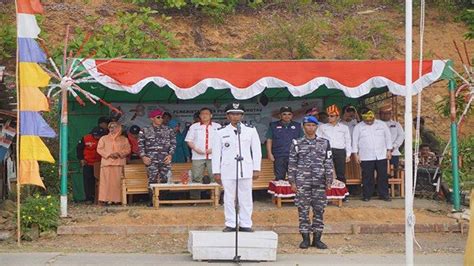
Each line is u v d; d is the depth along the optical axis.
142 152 15.78
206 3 23.78
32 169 13.41
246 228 12.22
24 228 13.63
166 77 14.72
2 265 11.34
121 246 13.10
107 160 16.02
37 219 13.72
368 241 13.59
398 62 15.24
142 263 11.55
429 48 23.92
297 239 13.66
